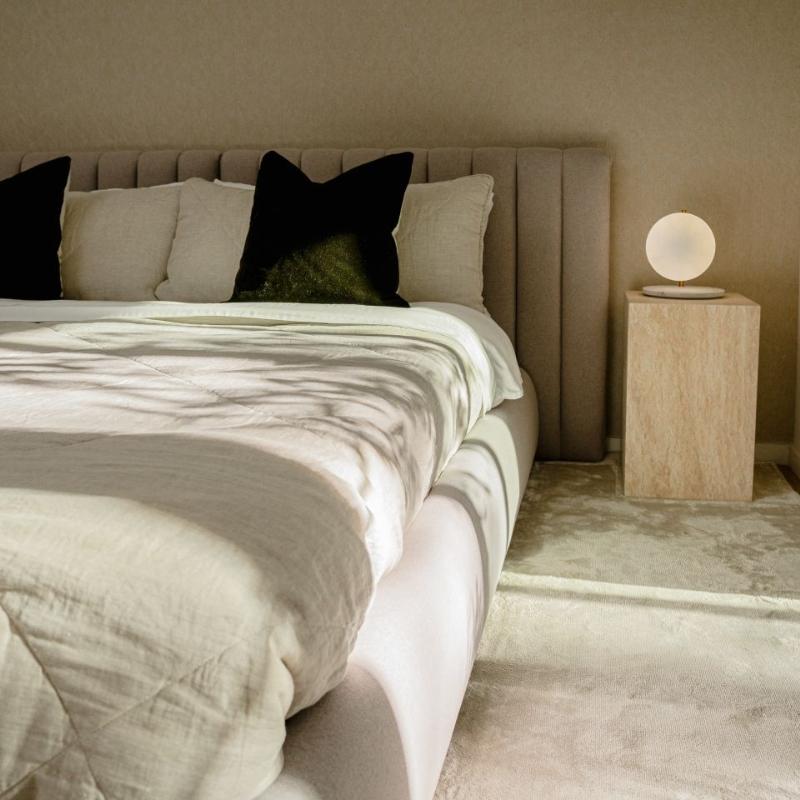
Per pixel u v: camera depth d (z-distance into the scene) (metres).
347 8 3.31
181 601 0.86
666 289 2.91
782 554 2.38
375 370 1.79
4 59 3.60
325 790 0.90
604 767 1.52
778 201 3.12
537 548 2.45
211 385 1.59
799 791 1.45
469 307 2.83
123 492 0.98
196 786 0.83
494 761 1.54
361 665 1.11
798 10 3.00
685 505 2.77
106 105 3.55
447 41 3.26
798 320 3.16
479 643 1.85
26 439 1.21
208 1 3.40
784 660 1.85
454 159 3.15
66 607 0.86
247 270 2.63
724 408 2.75
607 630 1.99
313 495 1.07
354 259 2.58
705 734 1.61
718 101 3.10
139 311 2.50
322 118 3.40
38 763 0.81
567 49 3.17
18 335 2.10
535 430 3.06
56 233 2.89
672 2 3.08
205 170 3.36
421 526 1.58
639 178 3.20
